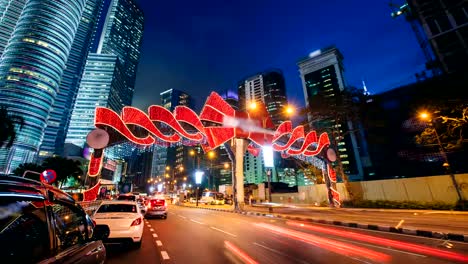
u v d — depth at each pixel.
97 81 173.62
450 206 22.78
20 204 1.97
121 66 198.25
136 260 6.20
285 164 102.25
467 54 56.16
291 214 21.52
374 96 35.59
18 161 97.50
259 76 187.25
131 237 7.30
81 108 163.75
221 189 61.72
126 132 18.91
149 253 6.99
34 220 2.08
